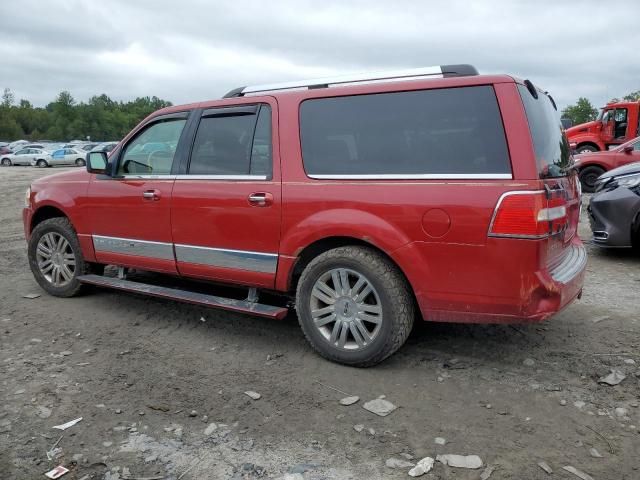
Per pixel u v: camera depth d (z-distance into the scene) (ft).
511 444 9.48
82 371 12.53
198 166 14.56
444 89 11.50
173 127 15.31
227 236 13.88
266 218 13.16
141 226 15.58
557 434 9.75
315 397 11.24
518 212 10.51
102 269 18.49
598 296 17.54
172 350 13.75
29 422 10.34
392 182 11.68
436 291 11.39
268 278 13.43
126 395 11.39
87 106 415.44
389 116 11.98
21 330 15.16
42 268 18.31
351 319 12.41
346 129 12.44
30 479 8.72
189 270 14.89
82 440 9.75
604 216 22.17
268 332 14.92
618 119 59.67
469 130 11.14
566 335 14.25
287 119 13.15
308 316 12.91
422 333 14.55
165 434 9.94
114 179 16.26
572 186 13.17
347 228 12.03
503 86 10.96
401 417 10.41
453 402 10.94
